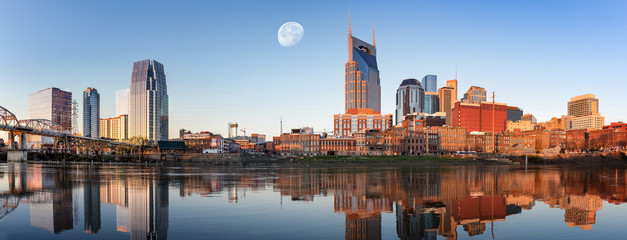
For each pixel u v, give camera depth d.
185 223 30.31
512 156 186.38
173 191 51.00
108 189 52.84
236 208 37.50
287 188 56.12
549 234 28.12
